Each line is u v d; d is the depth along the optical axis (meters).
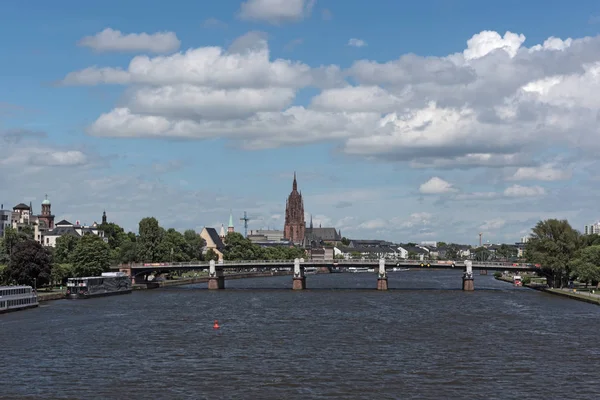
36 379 101.75
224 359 116.12
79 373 105.56
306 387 97.62
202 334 143.00
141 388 96.94
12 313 179.12
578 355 120.06
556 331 148.00
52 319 166.00
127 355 119.31
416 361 114.75
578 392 95.38
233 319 168.88
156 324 158.38
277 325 157.75
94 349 124.62
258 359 116.25
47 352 121.38
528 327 154.50
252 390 95.94
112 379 101.94
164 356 118.62
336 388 97.06
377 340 135.75
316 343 132.00
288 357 117.88
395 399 91.81
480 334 143.75
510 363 113.25
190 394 93.94
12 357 116.94
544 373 106.12
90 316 173.12
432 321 165.50
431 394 94.12
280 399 91.81
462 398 92.31
